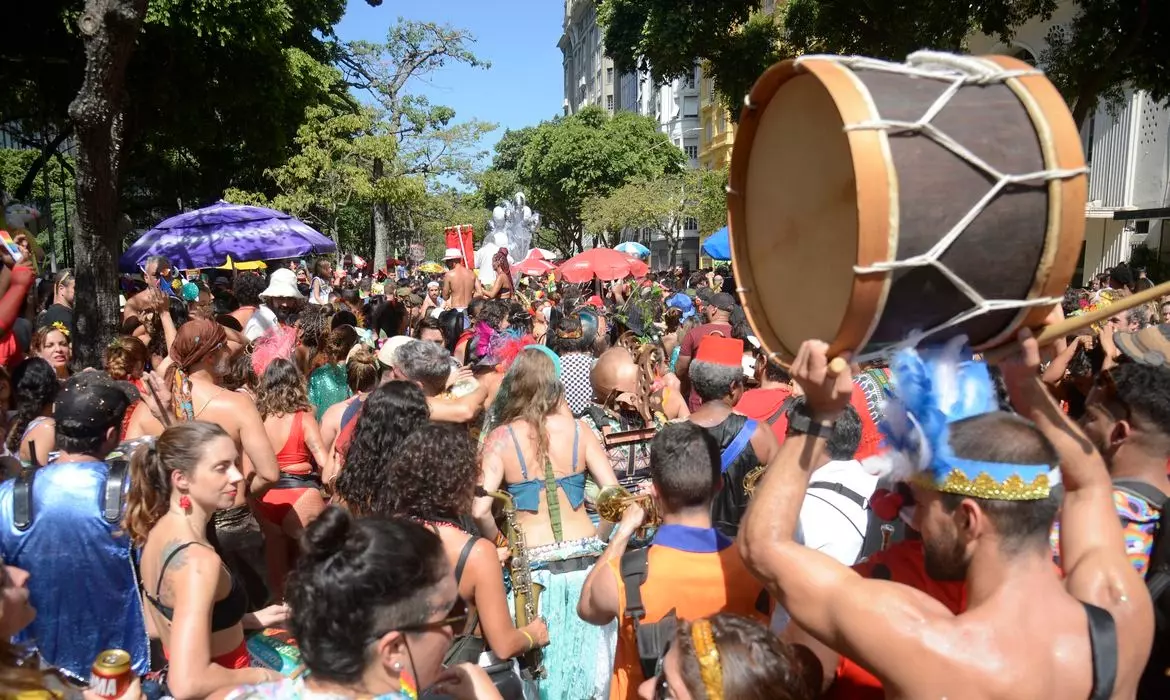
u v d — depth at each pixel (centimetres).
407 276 2711
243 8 1588
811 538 289
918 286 158
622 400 509
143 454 269
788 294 186
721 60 1719
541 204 5472
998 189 156
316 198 2575
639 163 5006
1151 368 255
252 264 1623
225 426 409
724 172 4247
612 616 271
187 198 2609
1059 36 1368
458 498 296
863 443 333
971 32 1495
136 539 271
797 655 191
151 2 1489
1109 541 185
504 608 295
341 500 340
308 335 662
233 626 276
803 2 1574
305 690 173
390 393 337
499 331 661
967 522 163
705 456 258
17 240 568
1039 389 189
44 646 290
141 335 696
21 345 601
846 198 163
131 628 301
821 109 171
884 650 159
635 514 283
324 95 2673
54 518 288
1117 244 2069
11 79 1745
